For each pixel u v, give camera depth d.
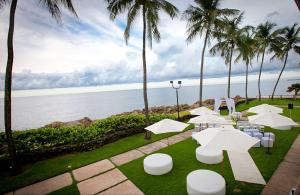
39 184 5.79
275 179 5.24
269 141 7.37
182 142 9.10
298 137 8.88
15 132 8.47
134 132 10.95
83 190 5.30
